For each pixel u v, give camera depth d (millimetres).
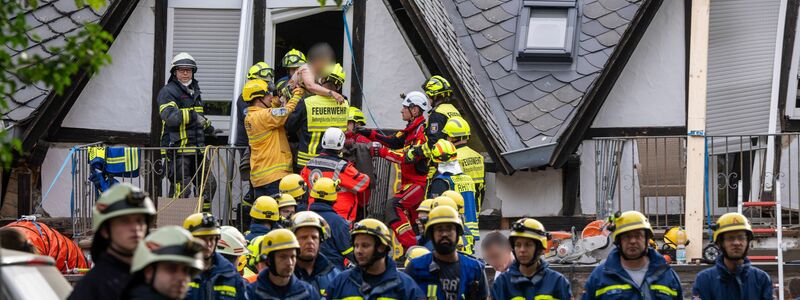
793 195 21750
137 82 21578
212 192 20688
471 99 20688
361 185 18531
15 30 10336
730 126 22234
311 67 19734
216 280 13203
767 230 19750
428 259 13703
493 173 21703
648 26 21891
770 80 22125
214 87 21875
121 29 21531
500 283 13891
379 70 21656
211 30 21859
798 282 18750
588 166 21719
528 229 13648
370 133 20141
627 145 21656
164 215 20094
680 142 21219
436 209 13594
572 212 21594
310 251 14023
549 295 13711
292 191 17391
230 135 21031
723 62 22344
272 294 13188
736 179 21938
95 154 20328
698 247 19391
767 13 22219
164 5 21672
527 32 22125
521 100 21578
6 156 10094
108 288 9672
